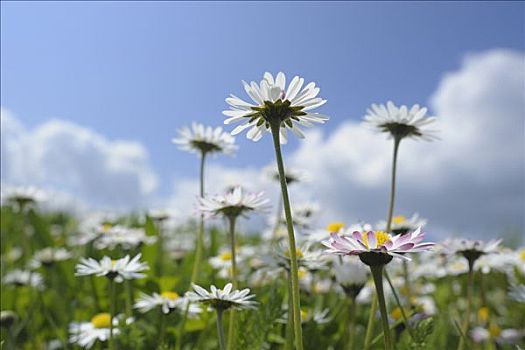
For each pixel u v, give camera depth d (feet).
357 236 0.32
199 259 0.62
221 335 0.41
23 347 0.72
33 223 1.06
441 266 0.85
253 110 0.37
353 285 0.51
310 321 0.56
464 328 0.52
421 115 0.53
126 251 0.81
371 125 0.54
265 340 0.49
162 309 0.60
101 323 0.62
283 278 0.64
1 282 0.86
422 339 0.45
